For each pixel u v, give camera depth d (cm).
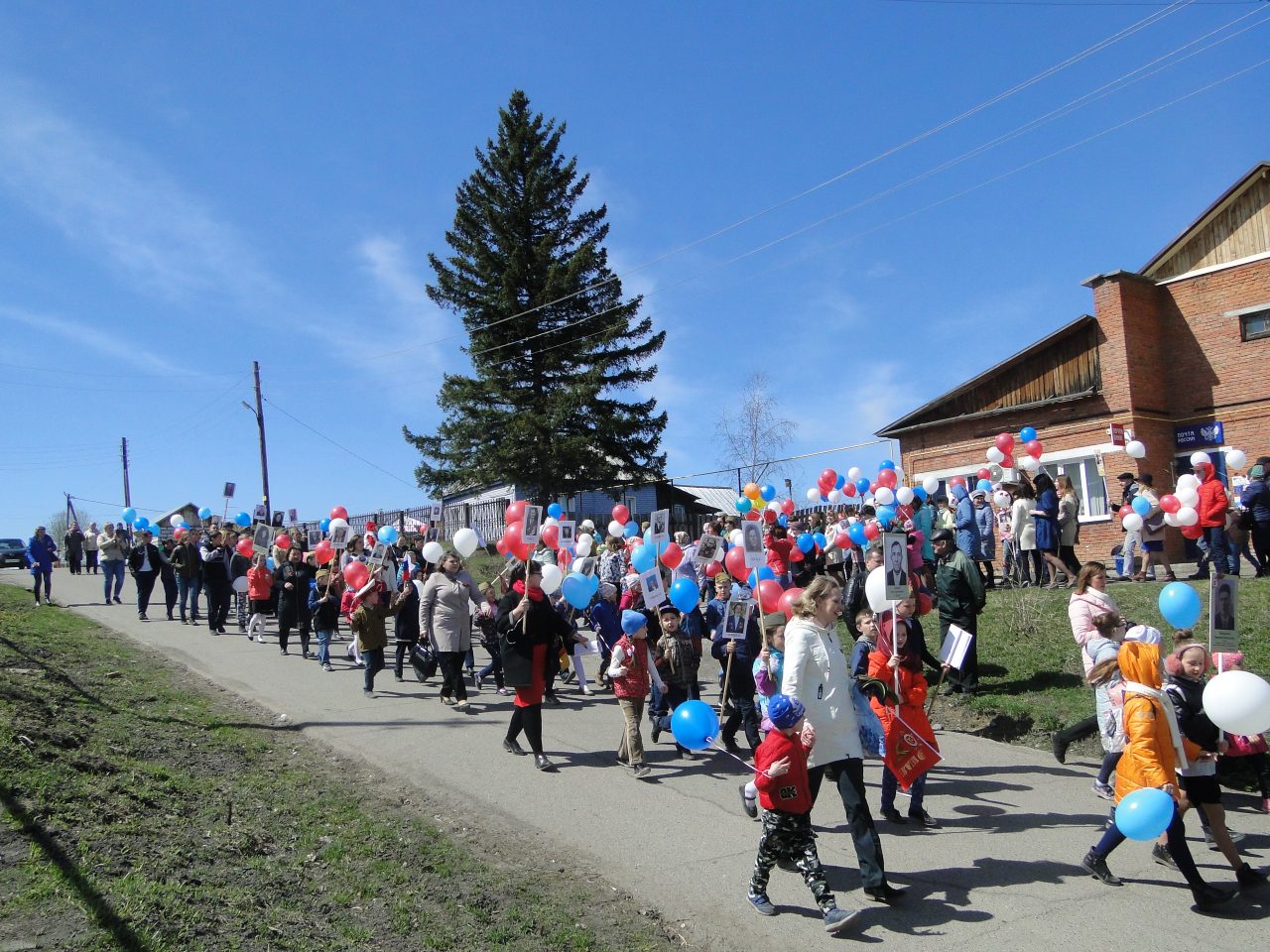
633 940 516
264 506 2823
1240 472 1948
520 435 3272
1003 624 1247
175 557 1792
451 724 1012
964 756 879
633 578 1164
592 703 1156
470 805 748
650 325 3703
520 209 3609
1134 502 1441
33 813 563
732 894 570
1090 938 498
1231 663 645
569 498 3497
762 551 843
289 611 1460
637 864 623
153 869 521
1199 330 2030
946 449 2391
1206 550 1373
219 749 855
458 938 504
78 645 1373
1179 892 558
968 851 629
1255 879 554
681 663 916
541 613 876
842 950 493
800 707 525
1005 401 2258
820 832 678
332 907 529
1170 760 542
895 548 671
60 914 443
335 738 952
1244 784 773
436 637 1073
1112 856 620
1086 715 936
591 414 3516
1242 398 1961
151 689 1090
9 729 714
